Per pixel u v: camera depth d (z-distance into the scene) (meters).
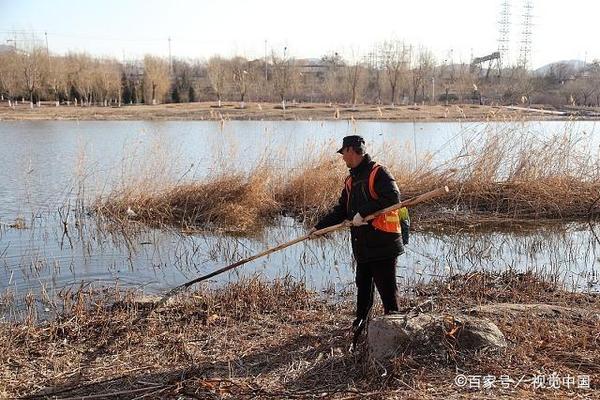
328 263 8.86
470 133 13.23
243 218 11.67
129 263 8.89
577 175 12.90
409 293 7.20
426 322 4.59
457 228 11.34
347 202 5.09
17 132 30.92
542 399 3.91
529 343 4.70
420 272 8.32
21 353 5.19
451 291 7.10
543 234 10.89
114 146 23.44
